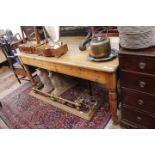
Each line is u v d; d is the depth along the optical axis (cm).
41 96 235
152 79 114
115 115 162
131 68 120
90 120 181
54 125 186
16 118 210
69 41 205
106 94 218
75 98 221
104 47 138
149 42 112
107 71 129
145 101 129
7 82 313
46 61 179
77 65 145
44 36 215
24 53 210
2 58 380
